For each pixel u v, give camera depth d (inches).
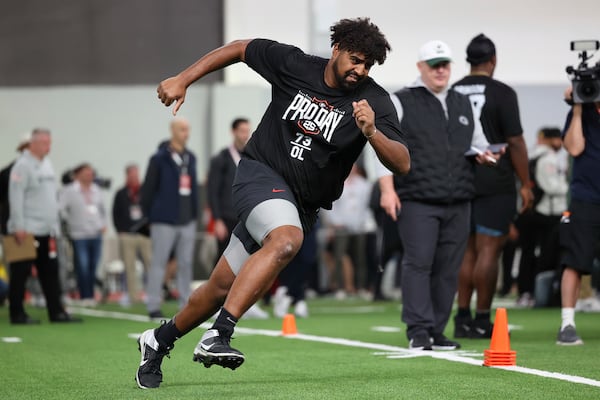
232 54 613.0
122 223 1875.0
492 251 967.6
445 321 871.1
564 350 831.7
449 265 871.7
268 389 611.8
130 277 1878.7
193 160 1400.1
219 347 545.3
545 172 1553.9
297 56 604.7
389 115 602.2
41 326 1237.1
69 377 695.7
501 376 660.7
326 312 1501.0
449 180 856.3
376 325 1192.2
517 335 1004.6
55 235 1310.3
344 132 594.6
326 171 600.7
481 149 879.7
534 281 1584.6
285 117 599.2
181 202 1382.9
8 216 1343.5
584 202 882.8
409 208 857.5
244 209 585.3
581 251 885.8
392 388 610.9
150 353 618.5
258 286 556.7
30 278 1780.3
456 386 615.5
